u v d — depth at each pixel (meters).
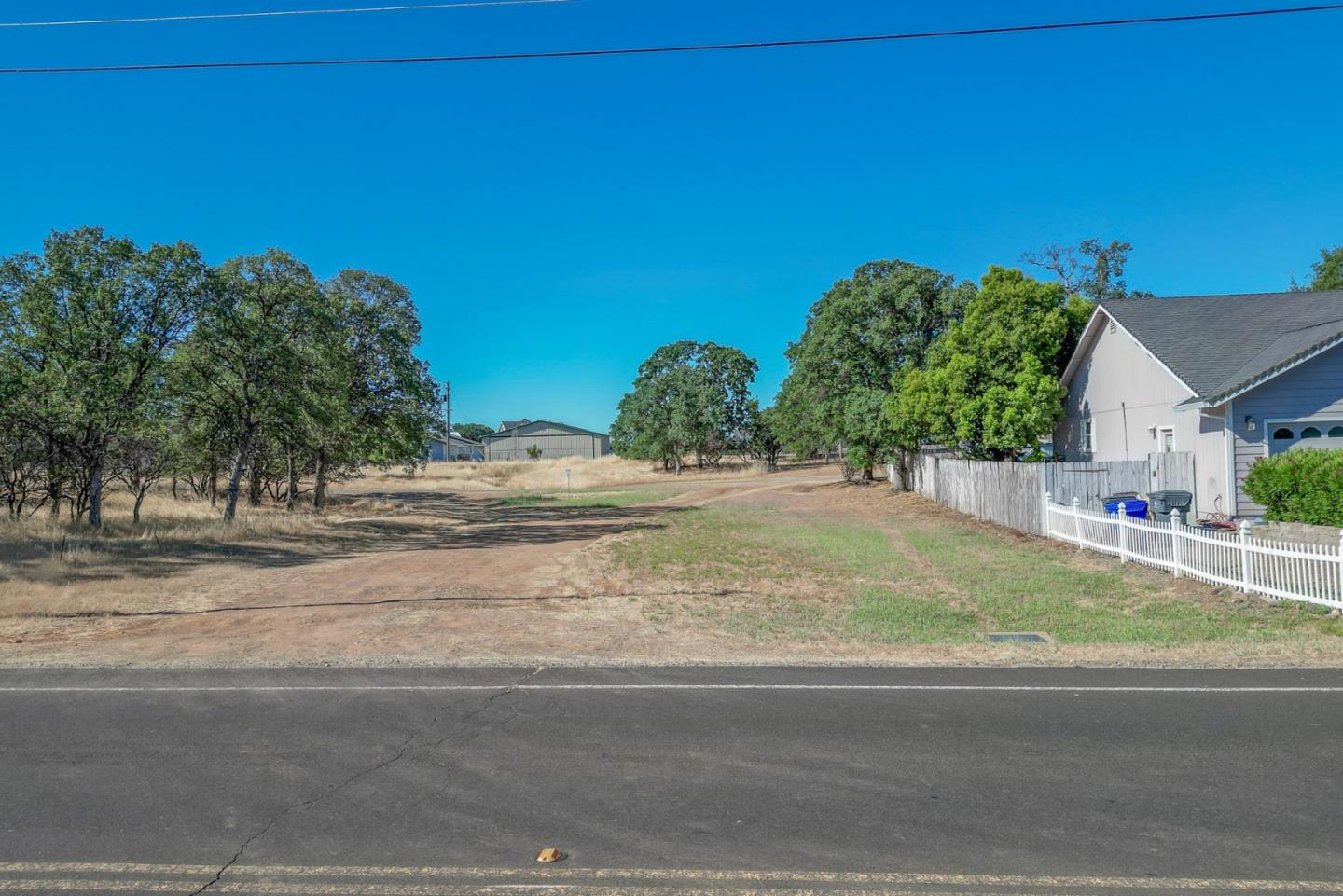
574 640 11.23
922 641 10.94
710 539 23.81
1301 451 18.31
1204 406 20.27
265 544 22.33
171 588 15.52
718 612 13.22
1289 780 5.89
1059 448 31.81
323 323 28.02
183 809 5.59
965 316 31.56
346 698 8.29
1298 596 12.21
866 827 5.24
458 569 18.48
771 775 6.12
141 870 4.77
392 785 5.99
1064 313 29.72
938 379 30.73
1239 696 8.07
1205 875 4.60
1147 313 26.09
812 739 6.89
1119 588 14.52
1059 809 5.46
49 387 22.27
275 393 26.45
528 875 4.68
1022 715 7.50
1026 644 10.52
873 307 39.66
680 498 45.72
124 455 25.30
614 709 7.84
